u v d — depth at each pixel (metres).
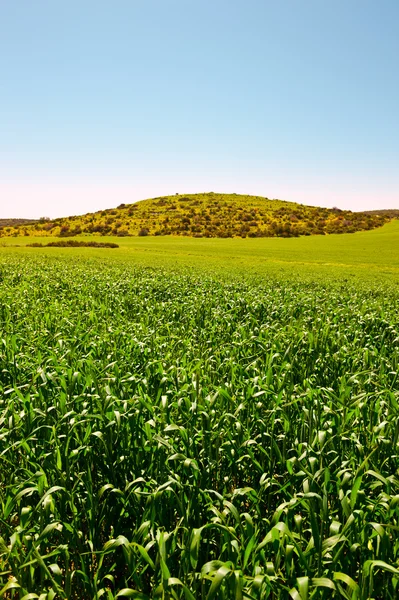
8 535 4.27
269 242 127.38
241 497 4.61
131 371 7.51
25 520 3.64
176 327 12.33
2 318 13.02
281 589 3.24
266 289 23.56
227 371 7.80
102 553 3.42
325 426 5.22
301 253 92.00
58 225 187.00
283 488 4.30
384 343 11.02
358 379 7.31
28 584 3.49
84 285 22.00
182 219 191.25
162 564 2.96
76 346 8.25
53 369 6.97
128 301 16.94
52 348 8.46
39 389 5.81
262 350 8.71
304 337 9.81
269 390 5.89
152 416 5.40
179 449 4.79
